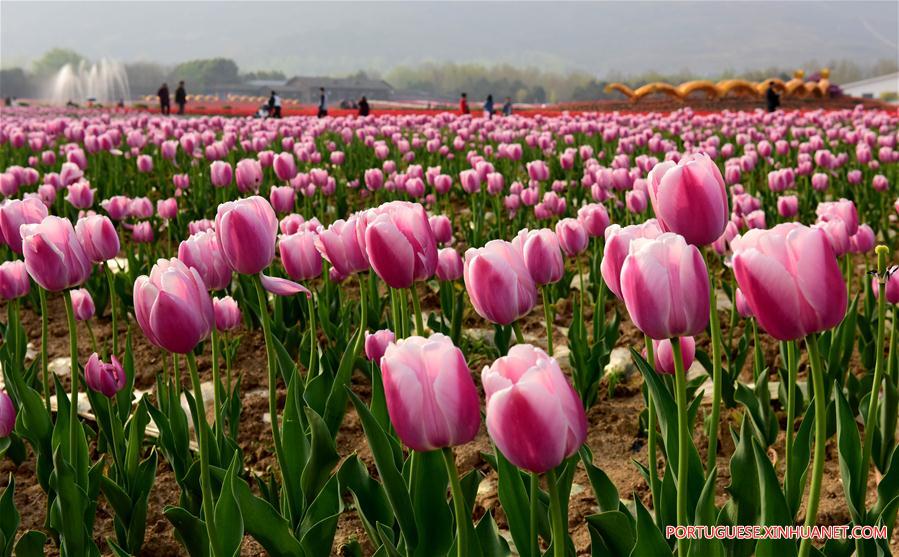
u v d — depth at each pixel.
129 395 4.02
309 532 2.71
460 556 1.99
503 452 1.80
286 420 3.08
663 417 2.57
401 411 1.85
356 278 7.48
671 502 2.59
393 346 1.87
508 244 2.44
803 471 2.66
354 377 5.22
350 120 18.41
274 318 5.29
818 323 1.90
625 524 2.33
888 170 12.04
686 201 2.22
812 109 51.28
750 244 1.95
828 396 3.99
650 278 1.93
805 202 9.17
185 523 2.87
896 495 2.60
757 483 2.49
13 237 3.45
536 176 8.00
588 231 4.95
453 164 12.73
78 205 6.92
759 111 21.77
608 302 6.57
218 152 10.86
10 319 4.12
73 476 2.94
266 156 9.92
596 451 4.23
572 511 3.62
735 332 5.73
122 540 3.37
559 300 6.65
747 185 11.05
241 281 5.93
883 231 8.06
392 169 10.77
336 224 3.09
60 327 6.40
